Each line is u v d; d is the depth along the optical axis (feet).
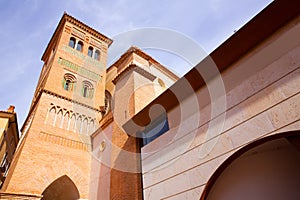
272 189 16.10
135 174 24.95
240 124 16.37
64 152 42.27
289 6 15.78
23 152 37.52
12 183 33.24
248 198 16.89
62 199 41.57
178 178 18.79
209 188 16.35
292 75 14.79
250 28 17.37
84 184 40.47
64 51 64.54
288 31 16.21
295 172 15.48
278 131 14.01
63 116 48.44
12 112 57.98
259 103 15.87
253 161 17.40
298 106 13.70
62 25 74.18
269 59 16.66
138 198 22.97
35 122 42.86
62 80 56.65
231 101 17.89
